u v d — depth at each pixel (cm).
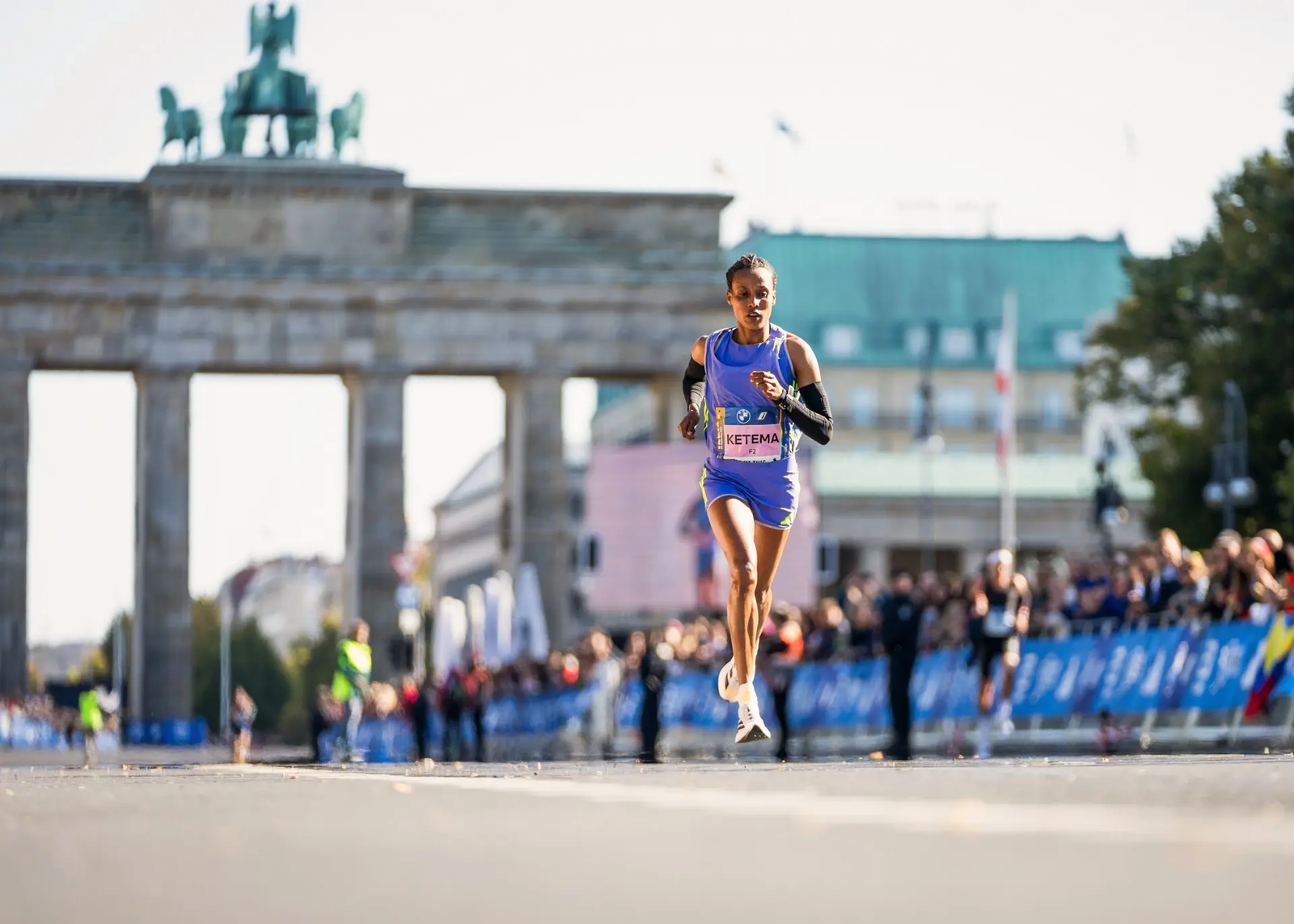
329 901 1545
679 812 2395
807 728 11262
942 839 1920
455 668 16388
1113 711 8269
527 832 2164
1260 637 7131
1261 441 18588
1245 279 18562
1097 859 1709
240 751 14025
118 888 1666
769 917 1386
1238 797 2473
